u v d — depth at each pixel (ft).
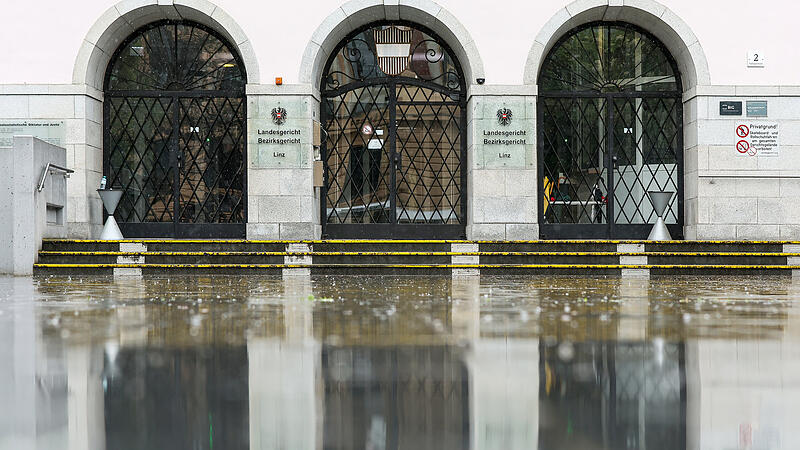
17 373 12.13
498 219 51.88
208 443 8.00
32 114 52.01
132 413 9.38
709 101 52.24
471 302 25.96
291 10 52.26
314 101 52.95
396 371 12.28
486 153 51.96
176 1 52.08
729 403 9.86
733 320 19.84
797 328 17.87
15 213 44.70
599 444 7.86
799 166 52.21
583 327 18.20
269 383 11.29
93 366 12.78
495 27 52.24
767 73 52.47
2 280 40.40
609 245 48.03
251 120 52.03
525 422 8.86
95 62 53.01
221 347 14.97
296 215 52.01
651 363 12.97
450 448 7.76
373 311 22.53
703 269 46.44
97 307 24.07
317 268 45.68
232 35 52.16
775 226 52.21
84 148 52.08
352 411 9.48
